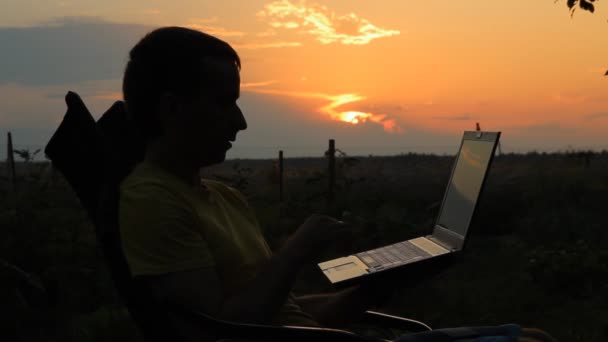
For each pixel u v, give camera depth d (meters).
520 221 11.44
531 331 1.69
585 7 4.53
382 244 8.12
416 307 6.27
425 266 2.20
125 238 1.69
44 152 1.88
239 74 1.85
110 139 2.03
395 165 51.84
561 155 48.59
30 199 6.99
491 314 6.09
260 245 2.01
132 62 1.82
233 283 1.82
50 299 6.03
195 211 1.77
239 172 12.22
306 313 2.15
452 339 1.65
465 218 2.26
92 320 5.48
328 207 10.03
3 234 6.22
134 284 1.71
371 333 2.21
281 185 15.78
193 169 1.86
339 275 2.37
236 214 2.04
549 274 7.19
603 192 14.09
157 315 1.72
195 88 1.76
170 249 1.66
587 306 6.55
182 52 1.76
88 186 1.91
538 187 15.79
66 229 6.62
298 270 1.71
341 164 10.94
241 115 1.86
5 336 5.31
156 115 1.79
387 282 2.22
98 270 6.42
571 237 10.21
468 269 8.14
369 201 9.91
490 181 19.12
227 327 1.58
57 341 5.16
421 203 13.90
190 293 1.63
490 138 2.30
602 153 45.47
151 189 1.72
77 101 1.88
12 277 5.69
